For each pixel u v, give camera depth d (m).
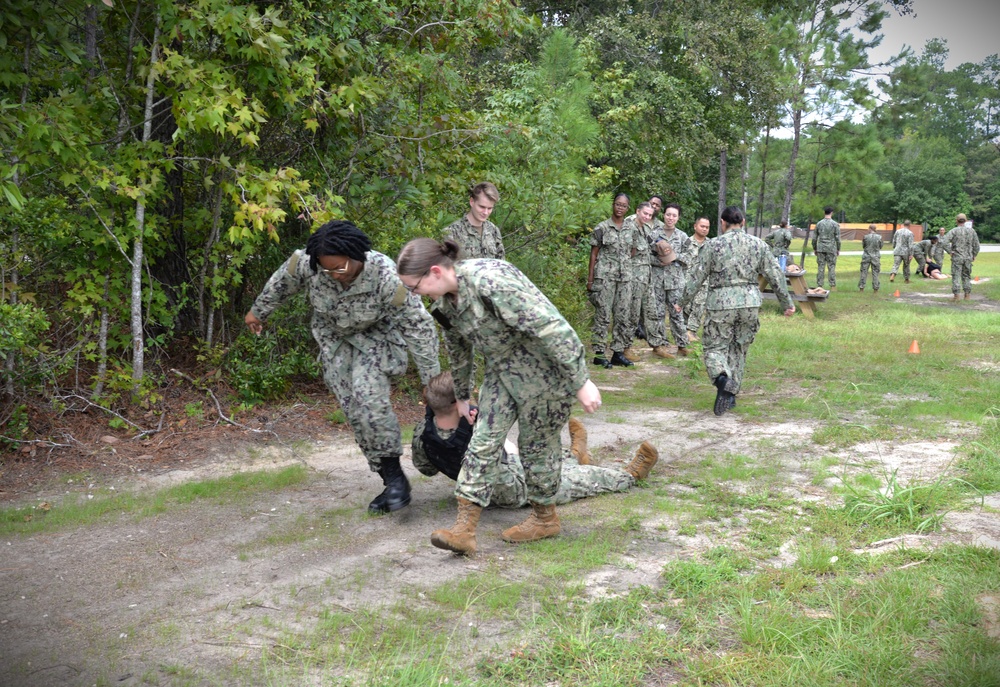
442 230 7.72
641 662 3.02
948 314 15.45
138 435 6.13
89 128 6.10
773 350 10.80
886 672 2.91
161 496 5.06
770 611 3.38
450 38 8.09
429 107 8.50
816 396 7.94
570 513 4.74
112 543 4.36
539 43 17.27
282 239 7.87
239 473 5.57
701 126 20.05
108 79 6.41
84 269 6.32
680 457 5.92
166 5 6.00
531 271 9.45
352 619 3.42
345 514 4.78
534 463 4.13
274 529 4.55
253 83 6.74
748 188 29.00
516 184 8.80
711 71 20.25
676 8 20.47
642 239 10.33
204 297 7.59
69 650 3.21
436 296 3.76
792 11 24.02
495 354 3.88
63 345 6.56
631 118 17.25
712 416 7.33
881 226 72.94
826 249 22.31
